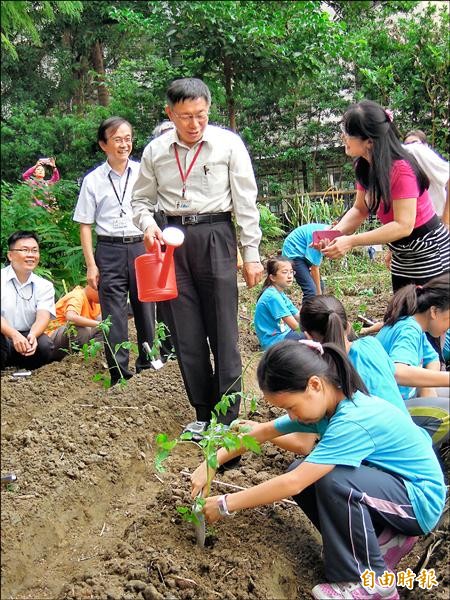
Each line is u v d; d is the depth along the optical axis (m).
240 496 2.94
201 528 3.09
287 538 3.30
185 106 3.45
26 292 5.64
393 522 2.90
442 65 11.22
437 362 3.73
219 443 3.01
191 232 3.68
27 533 3.17
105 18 12.16
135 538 3.19
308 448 3.52
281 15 9.78
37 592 2.94
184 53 9.98
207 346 3.92
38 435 4.00
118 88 11.30
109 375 5.52
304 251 6.53
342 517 2.84
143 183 3.80
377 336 3.74
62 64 12.48
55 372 5.58
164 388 4.80
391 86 11.85
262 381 2.85
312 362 2.83
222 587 2.90
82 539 3.33
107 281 5.07
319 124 12.54
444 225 4.16
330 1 12.89
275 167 12.88
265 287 5.57
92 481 3.63
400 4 12.56
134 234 5.05
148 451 4.08
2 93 12.60
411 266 4.12
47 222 7.76
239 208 3.67
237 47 9.42
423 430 3.33
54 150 11.92
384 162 3.79
